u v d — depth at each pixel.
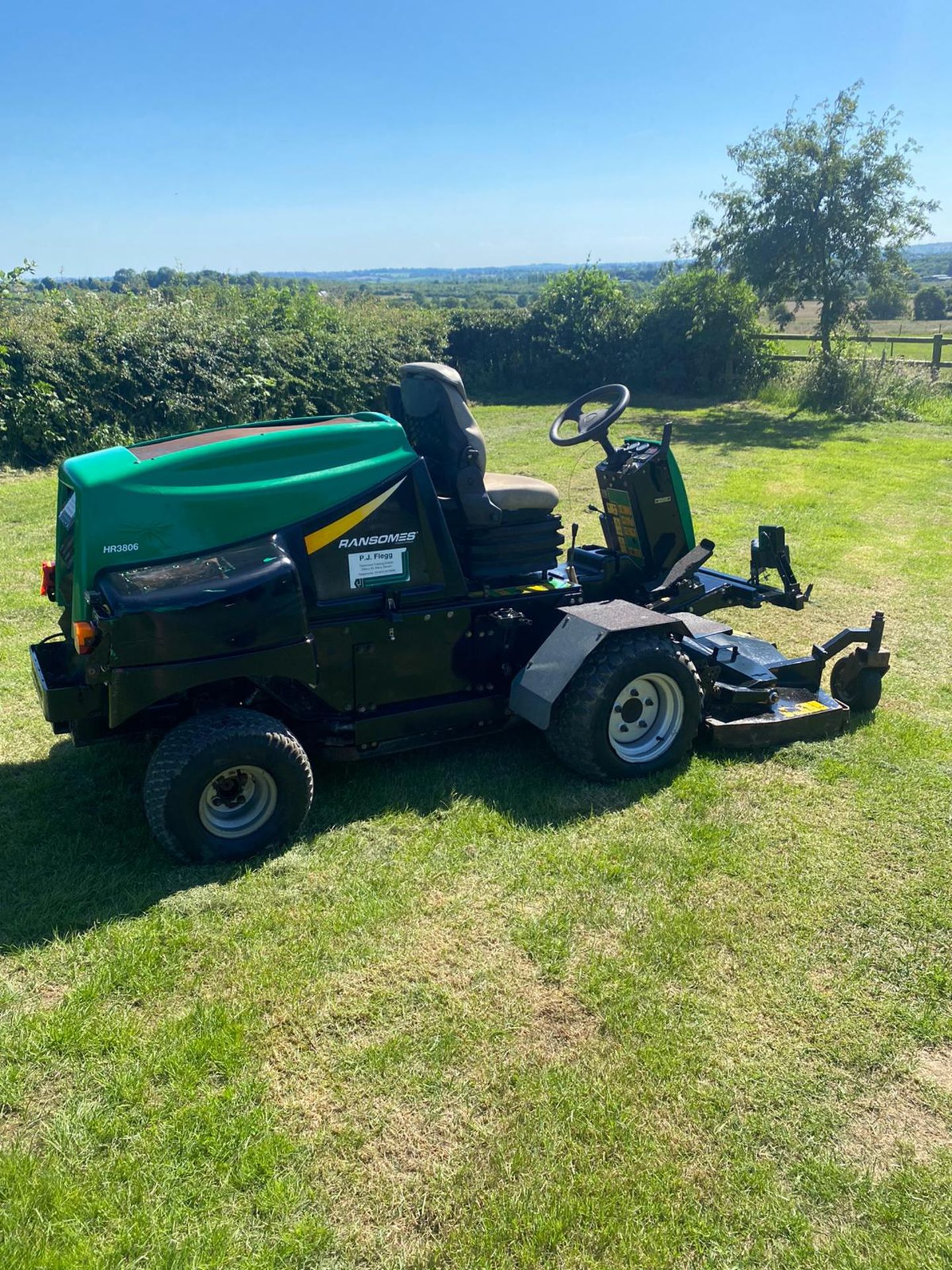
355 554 3.96
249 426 4.31
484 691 4.52
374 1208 2.32
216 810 3.74
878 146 15.96
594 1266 2.18
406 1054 2.79
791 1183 2.40
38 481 11.24
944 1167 2.46
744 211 17.09
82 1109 2.58
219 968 3.15
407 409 4.50
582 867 3.73
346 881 3.62
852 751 4.70
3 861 3.73
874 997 3.06
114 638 3.34
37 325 12.38
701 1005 3.00
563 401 19.20
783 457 12.80
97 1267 2.15
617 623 4.15
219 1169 2.41
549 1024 2.92
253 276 19.31
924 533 8.87
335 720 4.16
